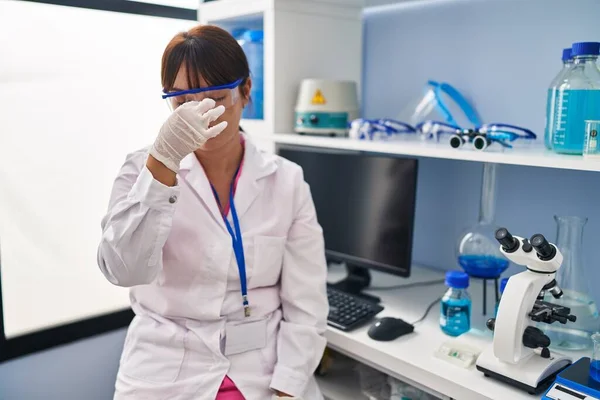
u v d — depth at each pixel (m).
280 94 1.91
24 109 1.81
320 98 1.86
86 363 1.96
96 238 2.01
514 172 1.71
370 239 1.72
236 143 1.37
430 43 1.87
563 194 1.60
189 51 1.20
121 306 2.08
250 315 1.34
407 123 1.92
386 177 1.66
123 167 1.28
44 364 1.86
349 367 1.72
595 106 1.28
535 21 1.60
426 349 1.38
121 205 1.17
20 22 1.77
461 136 1.47
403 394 1.49
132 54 2.02
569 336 1.36
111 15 1.95
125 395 1.26
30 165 1.84
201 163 1.35
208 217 1.30
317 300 1.42
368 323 1.53
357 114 1.98
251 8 1.90
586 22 1.50
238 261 1.31
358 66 2.10
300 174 1.47
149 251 1.16
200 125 1.10
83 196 1.97
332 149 2.02
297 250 1.42
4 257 1.82
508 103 1.70
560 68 1.57
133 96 2.05
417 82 1.93
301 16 1.90
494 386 1.21
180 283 1.30
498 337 1.20
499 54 1.70
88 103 1.94
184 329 1.29
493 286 1.78
